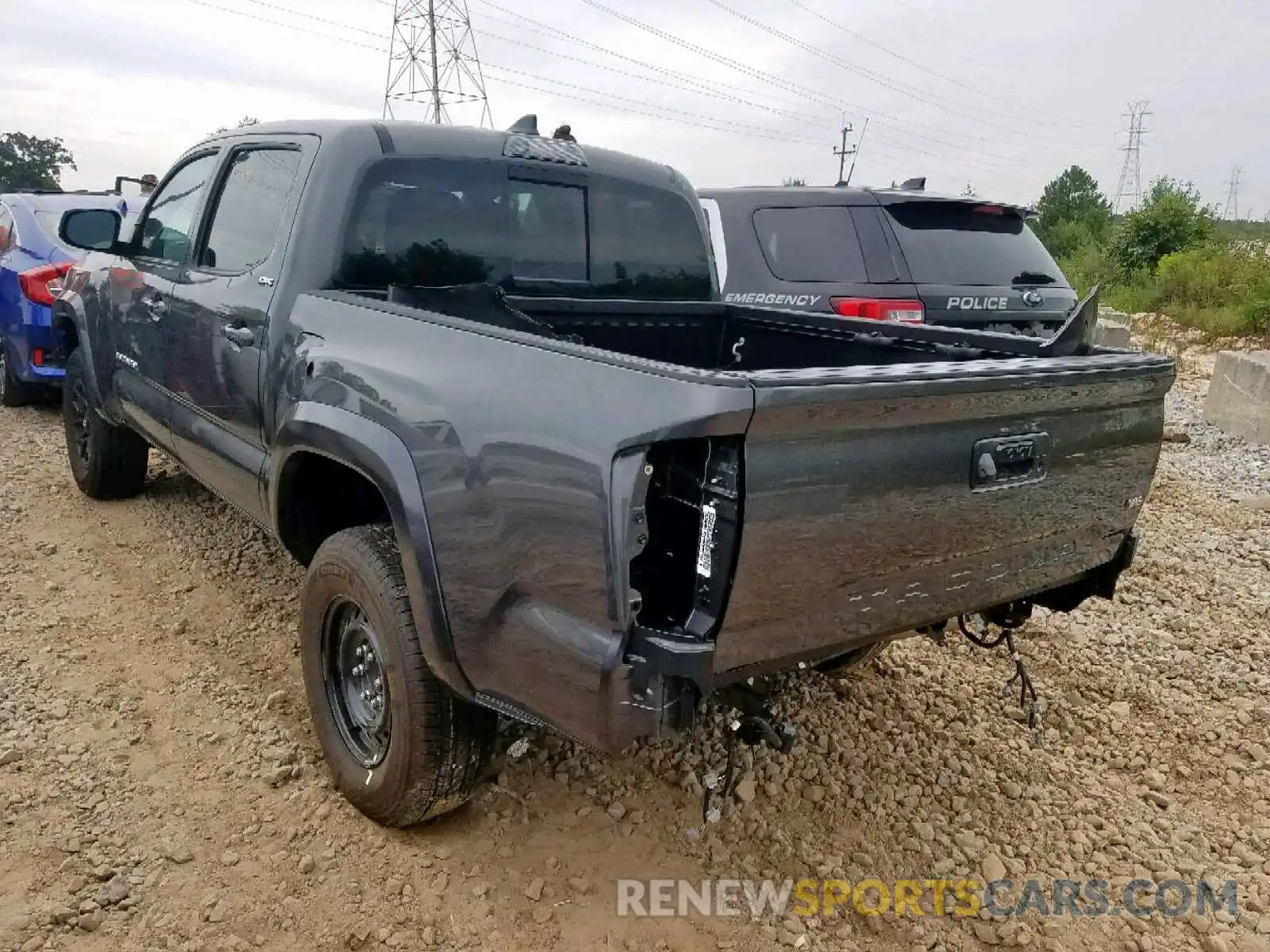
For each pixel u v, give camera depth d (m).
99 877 2.72
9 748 3.26
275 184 3.62
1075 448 2.82
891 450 2.31
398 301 3.21
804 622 2.30
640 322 4.06
